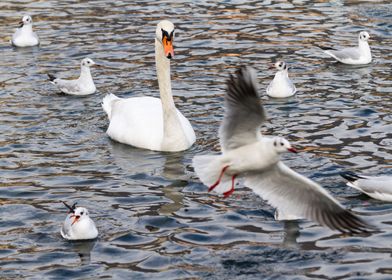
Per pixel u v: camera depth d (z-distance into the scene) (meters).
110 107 19.84
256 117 9.70
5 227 14.49
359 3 30.27
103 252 13.52
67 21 28.89
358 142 18.02
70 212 14.26
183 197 15.55
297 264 12.92
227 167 10.30
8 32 28.08
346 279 12.39
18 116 20.30
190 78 22.95
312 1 30.77
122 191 15.88
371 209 14.82
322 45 25.80
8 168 17.05
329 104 20.73
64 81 22.09
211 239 13.83
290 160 17.02
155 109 18.84
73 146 18.36
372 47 25.69
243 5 30.44
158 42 17.70
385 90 21.70
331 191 15.56
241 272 12.70
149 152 17.97
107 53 25.36
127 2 31.17
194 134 18.52
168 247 13.59
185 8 30.16
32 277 12.72
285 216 14.44
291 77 23.12
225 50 25.41
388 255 13.12
